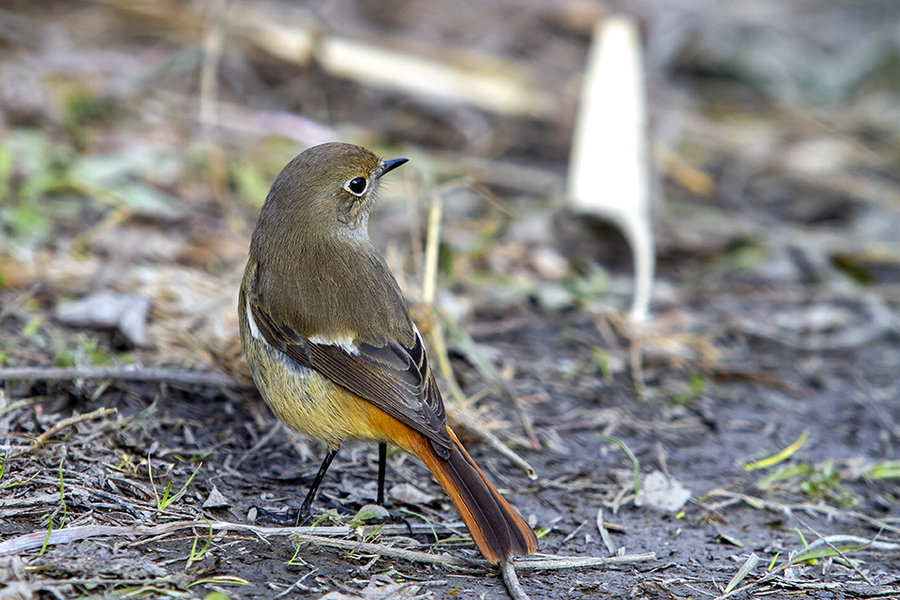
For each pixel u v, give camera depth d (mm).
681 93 17422
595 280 12047
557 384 10094
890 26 19781
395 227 12695
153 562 6309
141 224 11625
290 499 7609
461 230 12805
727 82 18094
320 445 8523
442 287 11297
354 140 13930
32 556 6164
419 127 15234
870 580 7191
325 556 6750
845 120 17281
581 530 7734
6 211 11070
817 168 15820
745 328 11617
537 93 15531
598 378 10320
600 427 9406
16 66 13555
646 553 7391
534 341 10945
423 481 8258
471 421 8781
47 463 7238
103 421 7918
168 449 7883
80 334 9281
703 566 7281
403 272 10945
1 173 11234
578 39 17625
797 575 7180
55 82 13602
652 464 8867
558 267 12328
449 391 9375
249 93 14961
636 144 12906
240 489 7598
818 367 11141
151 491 7207
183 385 8781
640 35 17484
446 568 6879
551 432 9188
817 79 18141
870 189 15414
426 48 15773
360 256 7676
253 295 7523
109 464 7430
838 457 9305
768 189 15398
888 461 9289
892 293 12797
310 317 7266
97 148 12844
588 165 12977
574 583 6836
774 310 12258
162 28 15586
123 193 11711
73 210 11672
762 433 9633
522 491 8242
